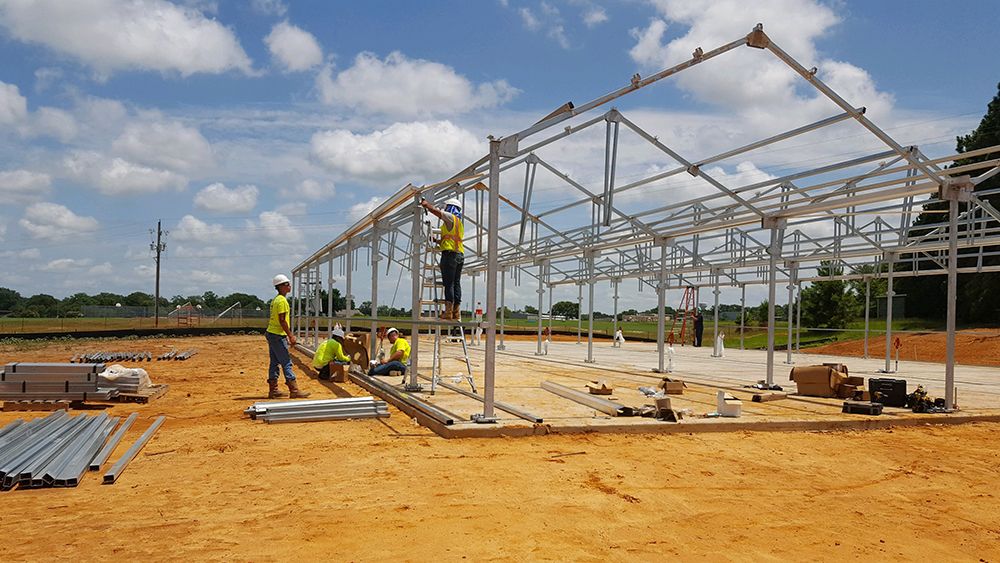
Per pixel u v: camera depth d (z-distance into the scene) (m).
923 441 8.09
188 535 4.18
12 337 30.97
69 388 9.48
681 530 4.52
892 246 17.14
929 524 4.84
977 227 17.38
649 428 8.04
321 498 5.05
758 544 4.29
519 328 44.78
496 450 6.88
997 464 6.89
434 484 5.50
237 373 15.05
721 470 6.27
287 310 10.55
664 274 15.96
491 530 4.39
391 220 12.84
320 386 12.53
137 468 5.96
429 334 29.62
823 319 37.19
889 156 9.81
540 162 12.68
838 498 5.45
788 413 9.31
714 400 10.62
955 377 16.73
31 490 5.20
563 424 7.90
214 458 6.37
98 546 3.96
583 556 3.96
